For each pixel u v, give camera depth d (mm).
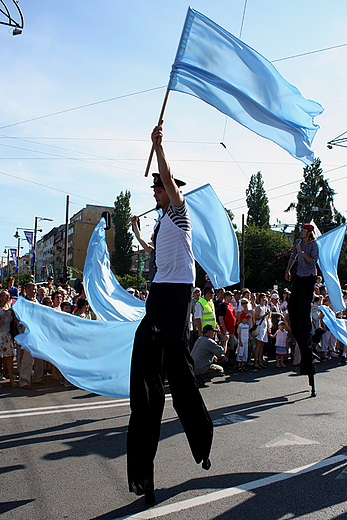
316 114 4258
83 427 5031
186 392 3107
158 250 3119
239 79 3783
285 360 11164
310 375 6562
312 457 3945
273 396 6676
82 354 5863
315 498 3109
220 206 6934
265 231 48875
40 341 5969
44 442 4457
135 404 2957
